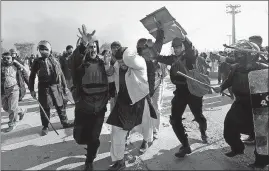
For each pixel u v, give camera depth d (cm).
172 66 398
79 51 353
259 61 351
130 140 461
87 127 355
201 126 421
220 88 373
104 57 374
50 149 438
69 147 443
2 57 554
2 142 479
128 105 349
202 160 374
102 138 478
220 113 631
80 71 353
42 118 512
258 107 322
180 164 365
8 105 560
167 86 1185
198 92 382
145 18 409
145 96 364
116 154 350
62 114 541
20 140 488
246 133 353
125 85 350
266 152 322
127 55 345
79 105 352
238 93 343
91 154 351
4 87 552
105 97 362
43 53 491
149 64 408
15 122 570
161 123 563
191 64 392
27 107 803
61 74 529
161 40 410
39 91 507
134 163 375
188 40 391
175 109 386
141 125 394
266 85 319
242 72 339
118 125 346
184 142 381
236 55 348
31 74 493
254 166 343
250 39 521
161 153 404
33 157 408
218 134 475
